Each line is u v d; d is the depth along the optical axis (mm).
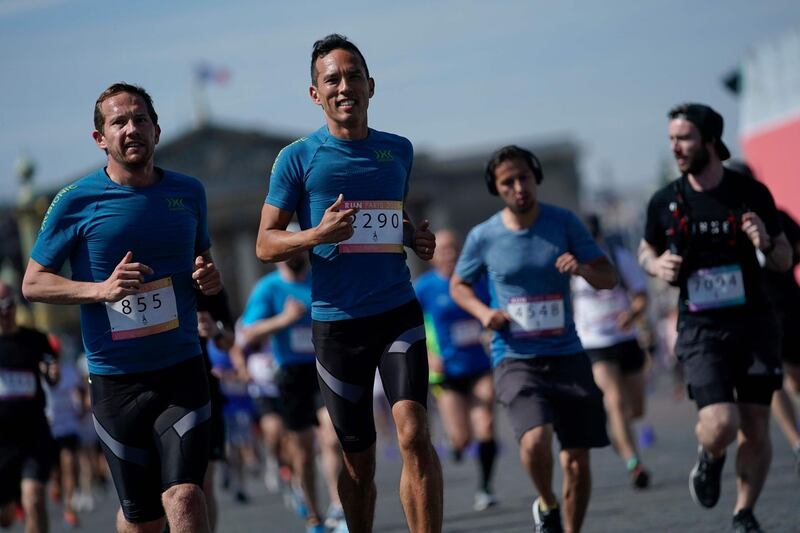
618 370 19688
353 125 10641
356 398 10727
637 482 18828
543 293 13555
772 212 12961
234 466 26609
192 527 9836
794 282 16109
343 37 10719
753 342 12789
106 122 10367
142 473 10492
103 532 24109
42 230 10438
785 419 16453
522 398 13320
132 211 10406
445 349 19844
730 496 16516
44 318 79688
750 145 36688
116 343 10406
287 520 21656
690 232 12891
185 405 10367
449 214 155000
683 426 29562
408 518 10352
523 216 13766
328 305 10719
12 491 16422
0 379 16172
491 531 16516
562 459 13312
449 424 20062
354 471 10875
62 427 26125
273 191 10727
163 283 10492
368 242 10664
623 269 19766
